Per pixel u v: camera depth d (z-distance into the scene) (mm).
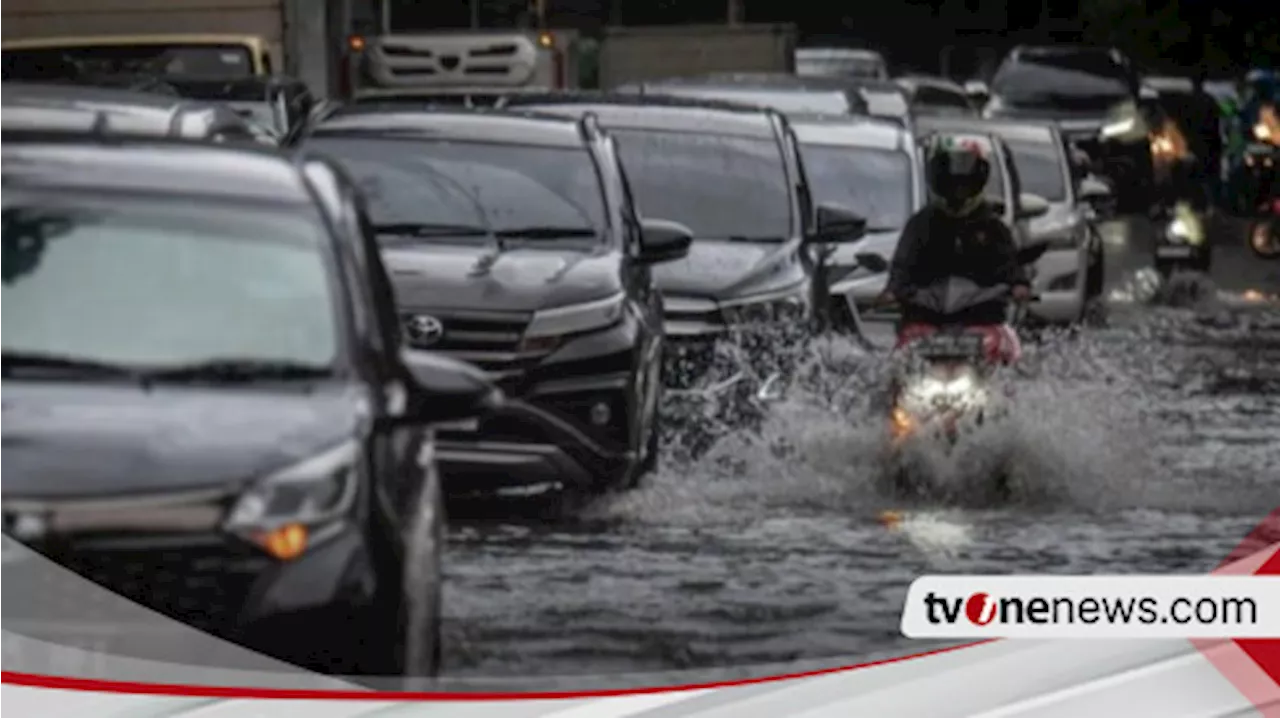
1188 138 111562
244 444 18328
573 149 37312
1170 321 68688
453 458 32844
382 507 18547
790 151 44188
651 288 37000
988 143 61812
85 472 17875
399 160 36906
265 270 20312
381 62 80938
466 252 34531
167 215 20641
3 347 19406
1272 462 39250
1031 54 113938
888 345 46250
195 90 47719
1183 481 37094
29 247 20234
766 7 157875
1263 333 64812
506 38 81812
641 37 94438
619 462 33562
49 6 68250
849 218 42906
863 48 157250
